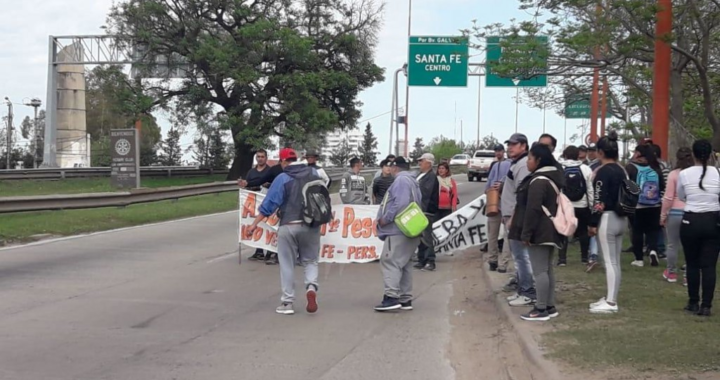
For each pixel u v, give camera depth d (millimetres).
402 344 8094
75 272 12297
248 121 44344
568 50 17141
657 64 14484
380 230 9742
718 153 15875
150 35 43625
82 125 59031
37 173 41719
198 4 43500
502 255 12453
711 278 8594
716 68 20297
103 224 19422
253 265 13391
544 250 8578
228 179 46688
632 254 13695
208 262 13688
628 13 15359
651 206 11945
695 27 17562
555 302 9586
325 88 43906
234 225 20281
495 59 19938
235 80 42344
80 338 8109
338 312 9695
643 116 28859
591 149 13586
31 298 10156
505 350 7828
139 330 8523
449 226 14078
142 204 25766
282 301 9500
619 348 7168
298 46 42188
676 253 10625
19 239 16125
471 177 46312
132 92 44781
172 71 45156
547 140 10211
